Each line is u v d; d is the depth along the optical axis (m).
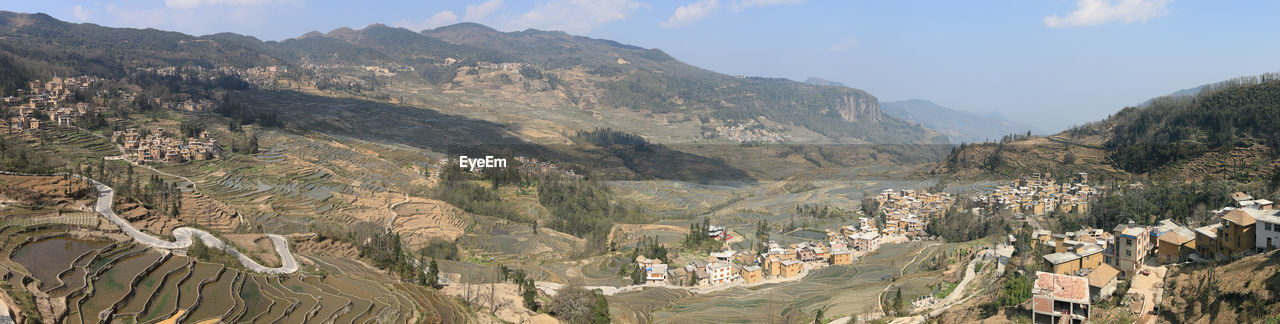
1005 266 121.31
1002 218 198.50
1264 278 68.25
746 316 121.81
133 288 87.12
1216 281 74.56
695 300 138.00
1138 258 93.00
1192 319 72.69
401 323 90.81
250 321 83.31
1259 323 63.94
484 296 113.56
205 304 87.75
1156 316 76.69
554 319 106.75
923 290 127.56
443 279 132.88
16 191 120.38
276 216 179.38
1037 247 125.56
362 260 135.50
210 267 101.94
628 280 154.25
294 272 111.38
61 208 117.75
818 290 142.88
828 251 182.75
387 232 174.12
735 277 159.88
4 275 80.75
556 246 190.12
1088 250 105.50
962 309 97.25
